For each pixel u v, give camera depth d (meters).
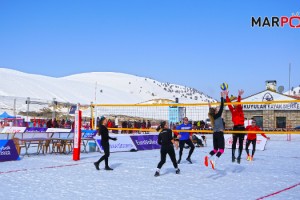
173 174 9.08
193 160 12.62
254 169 10.09
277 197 6.18
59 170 9.76
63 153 14.97
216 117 8.82
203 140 21.05
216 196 6.28
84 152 15.69
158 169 8.73
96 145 16.38
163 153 8.80
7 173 9.13
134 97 131.62
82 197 6.20
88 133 15.86
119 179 8.26
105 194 6.47
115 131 28.61
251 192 6.67
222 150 8.73
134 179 8.27
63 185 7.43
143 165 10.95
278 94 42.53
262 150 18.08
